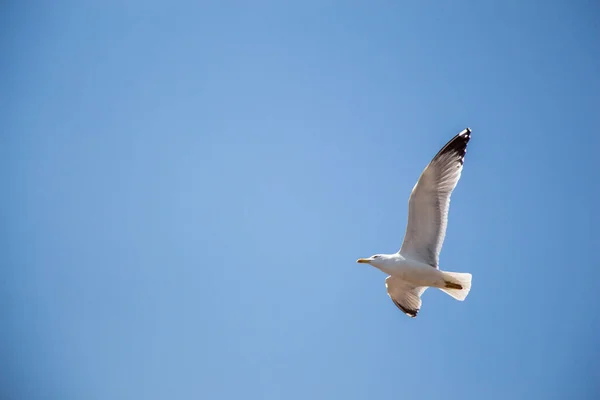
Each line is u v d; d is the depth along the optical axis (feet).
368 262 42.96
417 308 47.29
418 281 42.29
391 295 48.01
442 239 41.96
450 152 41.88
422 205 41.81
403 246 43.11
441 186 41.60
